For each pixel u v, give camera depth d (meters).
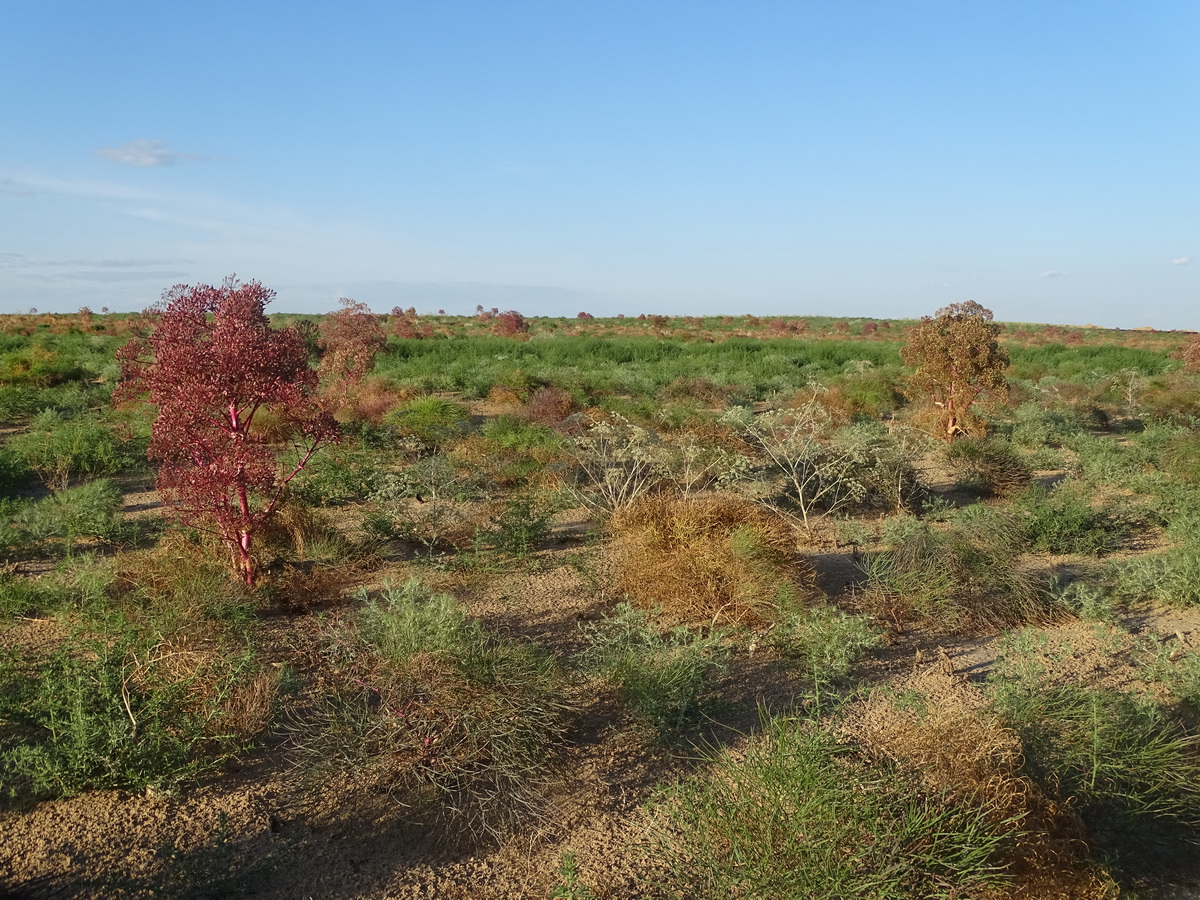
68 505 8.47
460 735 4.31
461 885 3.49
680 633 5.62
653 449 10.51
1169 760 4.03
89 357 25.66
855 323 79.88
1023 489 10.67
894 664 5.72
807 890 3.06
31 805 3.88
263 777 4.21
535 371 23.88
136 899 3.30
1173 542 8.73
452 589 6.96
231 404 6.54
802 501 9.09
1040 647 5.98
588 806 4.04
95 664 4.68
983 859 3.25
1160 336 69.38
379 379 20.05
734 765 3.92
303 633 5.93
